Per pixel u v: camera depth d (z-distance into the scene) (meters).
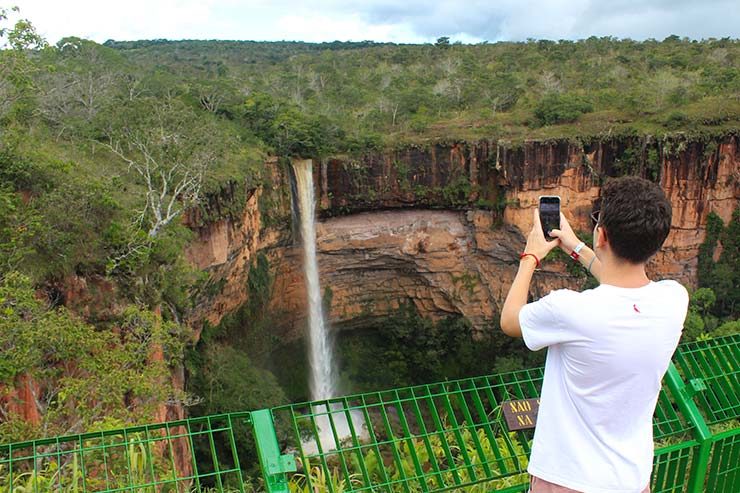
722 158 40.91
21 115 23.67
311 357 42.81
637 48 79.62
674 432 4.39
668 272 43.91
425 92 55.09
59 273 17.28
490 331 46.06
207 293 29.47
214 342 31.72
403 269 45.38
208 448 23.95
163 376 16.36
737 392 4.77
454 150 41.97
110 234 18.89
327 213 42.09
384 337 47.12
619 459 2.96
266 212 37.28
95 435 3.39
